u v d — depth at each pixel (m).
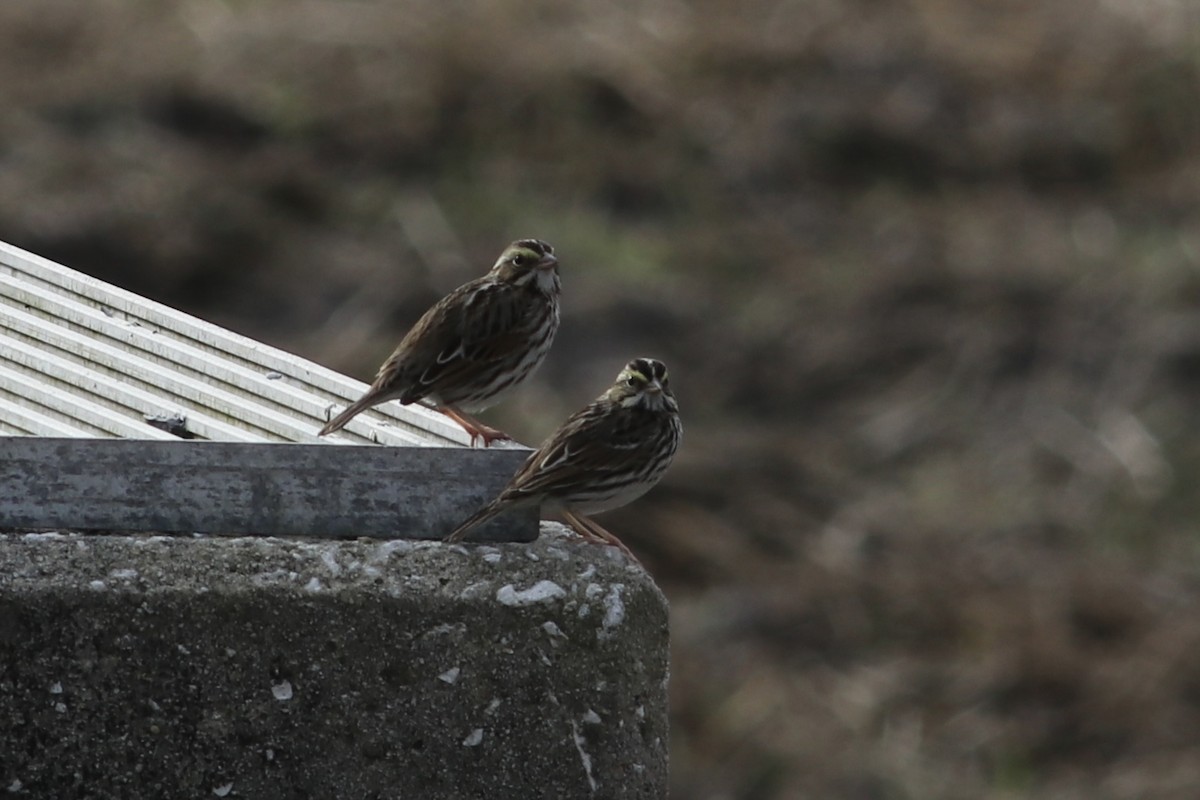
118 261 17.86
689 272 18.39
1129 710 13.51
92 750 4.86
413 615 4.86
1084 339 17.53
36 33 20.75
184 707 4.86
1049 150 20.19
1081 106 20.70
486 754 4.89
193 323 6.16
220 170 19.09
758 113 20.44
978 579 14.83
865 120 20.36
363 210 18.95
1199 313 17.72
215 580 4.84
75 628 4.83
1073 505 15.66
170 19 21.20
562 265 18.28
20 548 4.86
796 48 21.25
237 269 18.03
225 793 4.88
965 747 13.23
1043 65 21.20
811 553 15.11
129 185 18.69
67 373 6.26
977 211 19.50
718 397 16.91
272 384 5.95
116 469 4.91
